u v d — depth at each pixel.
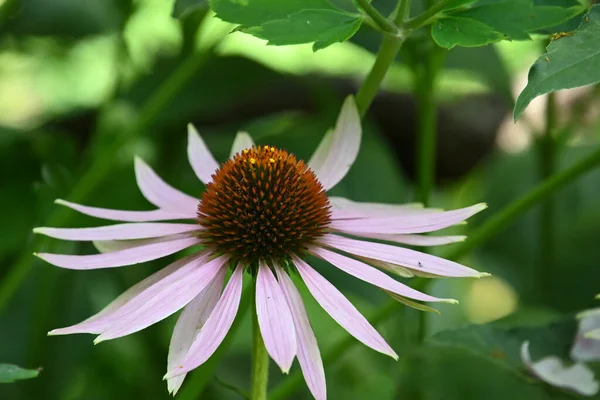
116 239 0.67
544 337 0.71
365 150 0.87
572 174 0.70
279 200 0.67
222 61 0.84
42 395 0.83
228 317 0.65
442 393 0.73
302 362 0.64
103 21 0.85
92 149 0.86
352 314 0.64
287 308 0.65
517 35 0.65
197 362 0.63
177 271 0.66
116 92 0.85
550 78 0.63
